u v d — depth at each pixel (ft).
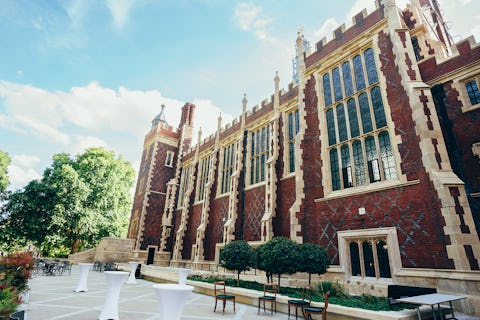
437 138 31.86
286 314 28.30
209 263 69.87
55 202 86.33
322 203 42.75
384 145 38.29
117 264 79.82
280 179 58.18
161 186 110.22
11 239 87.25
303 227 43.70
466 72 35.58
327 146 46.14
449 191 28.43
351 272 36.35
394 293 24.49
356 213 37.78
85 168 101.65
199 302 34.24
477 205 31.17
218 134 89.30
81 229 91.56
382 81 40.16
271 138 63.21
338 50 48.62
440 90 37.70
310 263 32.42
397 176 35.01
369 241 35.81
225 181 81.15
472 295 24.67
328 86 49.93
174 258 85.87
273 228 53.88
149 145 122.01
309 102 52.21
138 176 124.88
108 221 101.24
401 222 32.76
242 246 40.78
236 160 74.18
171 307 16.17
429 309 23.59
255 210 62.95
